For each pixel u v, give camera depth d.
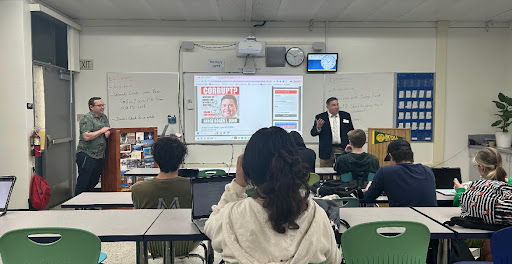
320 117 5.55
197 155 6.11
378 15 5.72
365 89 6.14
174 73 6.04
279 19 5.95
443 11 5.51
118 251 3.68
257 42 5.62
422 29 6.13
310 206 1.30
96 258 1.82
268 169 1.23
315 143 6.15
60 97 5.57
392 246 1.85
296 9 5.39
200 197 2.16
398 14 5.66
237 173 1.59
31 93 4.72
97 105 4.97
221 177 2.24
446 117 6.26
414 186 2.66
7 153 4.64
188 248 2.69
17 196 4.64
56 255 1.80
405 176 2.69
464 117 6.27
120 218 2.25
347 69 6.13
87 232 1.78
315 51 6.09
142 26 5.97
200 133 6.08
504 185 2.08
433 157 6.25
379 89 6.15
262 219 1.23
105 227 2.07
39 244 1.78
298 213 1.23
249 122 6.11
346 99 6.14
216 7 5.27
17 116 4.63
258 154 1.25
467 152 6.29
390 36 6.12
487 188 2.09
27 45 4.64
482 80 6.23
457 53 6.19
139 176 4.21
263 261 1.21
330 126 5.53
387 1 5.00
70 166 5.91
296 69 6.08
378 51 6.13
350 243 1.83
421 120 6.21
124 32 5.97
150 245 2.70
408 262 1.88
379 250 1.85
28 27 4.67
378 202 3.01
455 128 6.29
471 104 6.26
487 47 6.20
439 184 3.53
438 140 6.23
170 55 6.02
